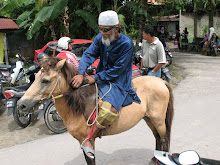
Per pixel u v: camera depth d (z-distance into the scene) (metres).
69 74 2.86
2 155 4.23
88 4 12.09
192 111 6.02
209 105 6.37
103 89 2.95
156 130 3.63
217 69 10.91
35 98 2.71
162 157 2.57
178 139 4.65
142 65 5.47
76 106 2.86
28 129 5.36
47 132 5.23
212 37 15.81
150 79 3.38
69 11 11.86
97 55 3.17
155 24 11.10
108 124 2.90
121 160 3.96
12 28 9.66
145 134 4.92
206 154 4.07
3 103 6.70
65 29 11.08
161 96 3.28
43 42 14.58
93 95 2.94
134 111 3.10
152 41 5.04
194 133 4.87
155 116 3.30
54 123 5.30
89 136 2.88
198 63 12.63
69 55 4.22
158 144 3.67
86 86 2.98
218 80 8.92
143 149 4.31
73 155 4.18
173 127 5.16
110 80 2.99
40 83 2.71
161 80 3.46
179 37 19.97
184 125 5.25
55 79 2.76
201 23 22.12
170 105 3.47
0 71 7.16
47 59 2.78
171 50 19.55
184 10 20.52
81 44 7.39
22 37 13.83
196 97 7.07
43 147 4.50
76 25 11.61
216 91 7.55
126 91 3.04
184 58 14.70
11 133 5.16
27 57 13.97
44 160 4.04
